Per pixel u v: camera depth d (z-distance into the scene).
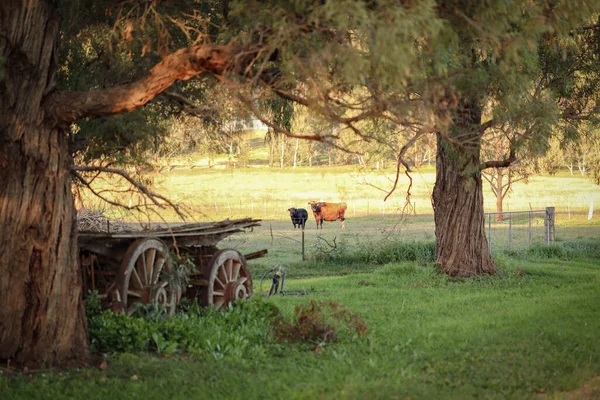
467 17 8.76
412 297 18.38
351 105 9.12
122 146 13.50
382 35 7.34
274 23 8.30
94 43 13.27
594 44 20.78
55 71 9.80
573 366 9.54
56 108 9.54
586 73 21.38
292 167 106.94
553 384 8.58
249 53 8.78
